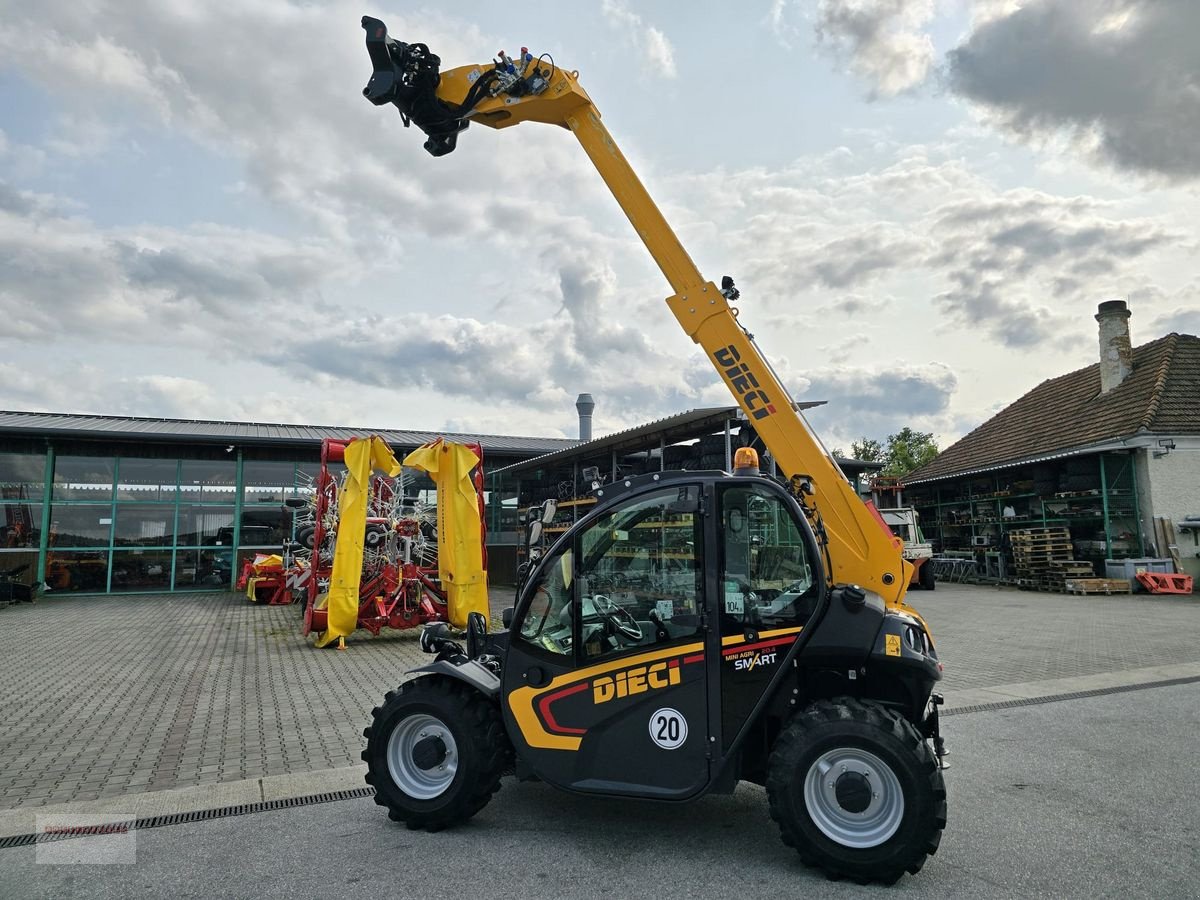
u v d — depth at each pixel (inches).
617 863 155.2
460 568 482.3
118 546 821.2
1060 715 273.7
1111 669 357.7
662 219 219.8
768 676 159.0
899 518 888.9
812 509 181.6
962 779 206.5
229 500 865.5
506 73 229.8
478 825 175.6
